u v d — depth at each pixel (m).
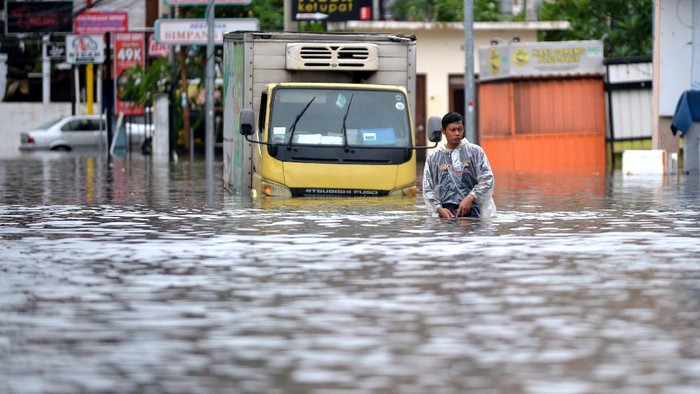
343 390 12.22
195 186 51.31
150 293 18.39
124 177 60.66
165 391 12.20
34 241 26.22
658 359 13.62
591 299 17.72
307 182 39.34
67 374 12.96
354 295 18.14
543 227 28.97
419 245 24.84
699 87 66.19
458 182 31.11
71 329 15.46
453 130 31.06
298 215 32.75
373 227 28.94
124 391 12.21
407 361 13.54
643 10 96.19
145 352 14.04
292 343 14.53
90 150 117.88
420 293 18.31
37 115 131.88
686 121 61.69
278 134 39.53
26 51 137.38
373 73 41.91
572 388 12.27
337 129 39.69
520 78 78.81
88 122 118.19
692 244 25.09
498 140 80.94
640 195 42.62
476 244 25.05
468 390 12.20
